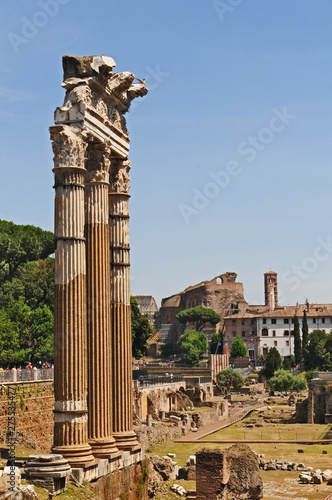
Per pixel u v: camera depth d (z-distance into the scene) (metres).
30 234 91.62
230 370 178.00
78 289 34.62
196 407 133.50
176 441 98.88
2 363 81.88
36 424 54.94
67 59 37.25
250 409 145.12
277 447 92.12
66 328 34.22
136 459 39.94
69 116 36.03
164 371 185.88
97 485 34.78
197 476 48.88
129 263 41.38
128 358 40.53
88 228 37.84
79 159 35.41
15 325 84.69
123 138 41.28
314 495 61.00
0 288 88.00
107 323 37.72
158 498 47.22
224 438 103.38
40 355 86.12
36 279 90.75
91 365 37.03
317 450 88.69
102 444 36.56
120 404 39.88
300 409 126.69
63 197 34.94
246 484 51.62
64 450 33.72
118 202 41.22
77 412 34.06
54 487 32.06
